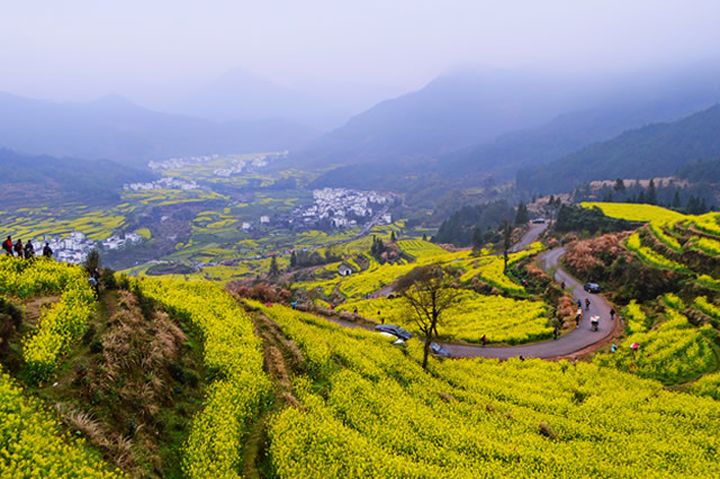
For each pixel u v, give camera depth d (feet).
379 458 86.84
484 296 293.02
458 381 154.20
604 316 229.86
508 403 139.23
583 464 102.68
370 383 123.95
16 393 59.52
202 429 75.41
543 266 325.01
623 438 120.26
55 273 97.50
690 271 233.76
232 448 73.82
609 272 274.16
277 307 184.14
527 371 171.01
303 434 85.71
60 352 72.28
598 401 143.84
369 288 406.62
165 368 85.46
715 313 195.00
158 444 69.87
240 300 160.97
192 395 85.46
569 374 168.14
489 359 187.01
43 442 54.44
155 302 113.09
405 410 113.09
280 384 105.81
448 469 91.20
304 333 142.72
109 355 75.15
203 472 66.69
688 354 173.37
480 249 529.86
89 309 88.48
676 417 134.51
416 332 220.23
